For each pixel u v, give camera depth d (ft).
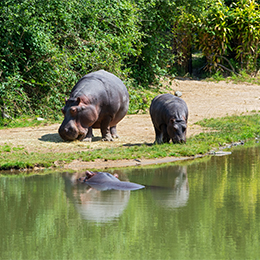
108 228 51.16
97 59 185.68
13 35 171.63
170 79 263.29
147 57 240.94
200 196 66.03
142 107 183.21
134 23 226.17
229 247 44.29
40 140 120.88
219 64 295.89
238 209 58.29
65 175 85.46
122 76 195.52
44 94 177.47
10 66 173.27
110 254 42.70
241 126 146.92
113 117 123.54
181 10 260.21
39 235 48.93
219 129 142.51
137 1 237.66
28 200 65.00
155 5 250.98
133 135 134.21
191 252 42.93
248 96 231.50
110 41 198.08
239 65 301.63
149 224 52.06
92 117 117.19
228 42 293.84
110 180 76.18
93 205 61.46
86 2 196.75
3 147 110.73
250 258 41.34
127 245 44.91
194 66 315.99
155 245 44.98
